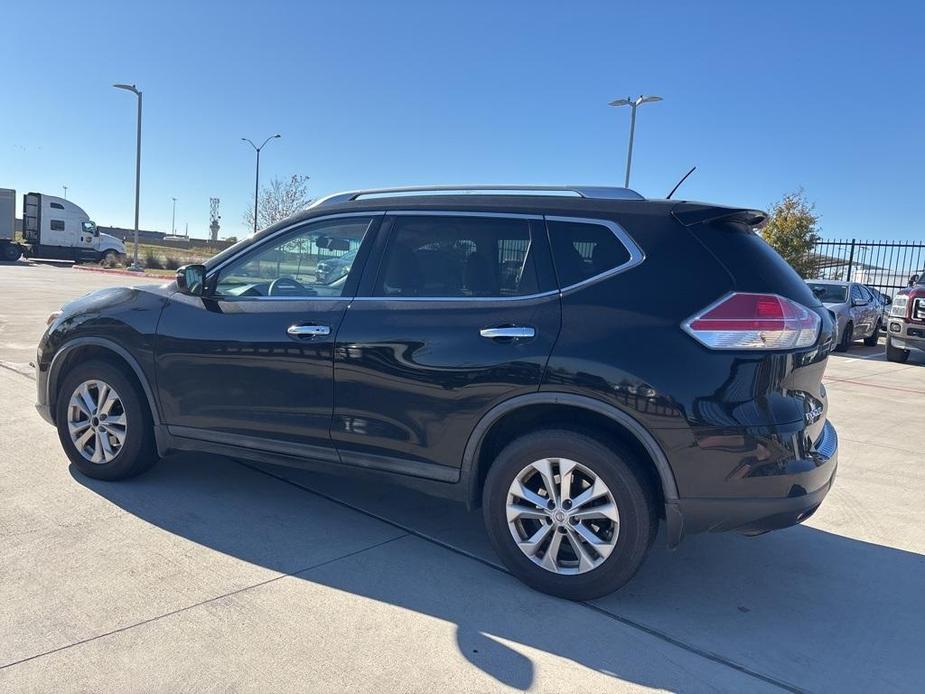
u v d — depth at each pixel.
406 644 2.99
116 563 3.58
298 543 3.94
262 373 4.07
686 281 3.29
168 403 4.38
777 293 3.26
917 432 7.19
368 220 4.03
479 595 3.45
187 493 4.57
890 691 2.83
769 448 3.14
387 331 3.73
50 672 2.69
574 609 3.37
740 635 3.21
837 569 3.92
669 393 3.17
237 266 4.34
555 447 3.37
